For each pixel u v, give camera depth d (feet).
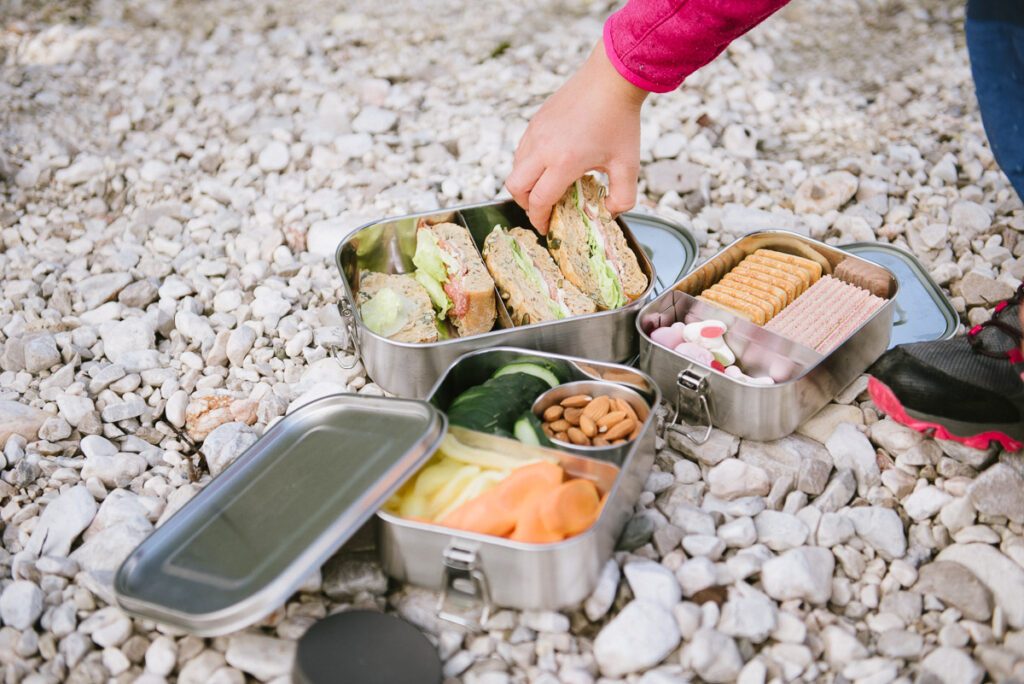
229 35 5.54
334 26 5.65
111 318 3.88
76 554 3.12
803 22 5.59
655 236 4.10
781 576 2.98
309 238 4.21
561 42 5.37
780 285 3.57
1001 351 3.22
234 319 3.87
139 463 3.36
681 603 2.94
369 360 3.48
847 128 4.71
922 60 5.16
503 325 3.68
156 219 4.32
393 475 2.91
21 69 5.20
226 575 2.81
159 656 2.89
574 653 2.91
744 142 4.62
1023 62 3.14
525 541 2.87
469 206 3.76
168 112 4.94
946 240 4.05
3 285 4.01
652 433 3.15
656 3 3.11
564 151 3.36
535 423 3.16
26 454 3.40
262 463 3.07
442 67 5.24
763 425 3.27
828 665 2.88
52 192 4.49
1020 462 3.22
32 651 2.93
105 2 5.93
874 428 3.35
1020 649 2.86
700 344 3.47
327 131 4.78
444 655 2.90
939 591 2.98
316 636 2.87
